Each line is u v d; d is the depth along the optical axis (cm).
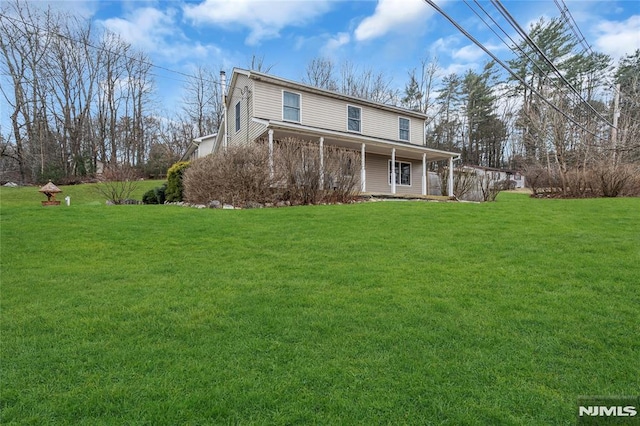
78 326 276
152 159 3016
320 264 439
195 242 554
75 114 2894
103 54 3028
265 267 430
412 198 1429
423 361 226
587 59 2133
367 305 313
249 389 198
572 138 1695
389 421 175
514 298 326
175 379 208
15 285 370
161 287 364
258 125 1303
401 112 1778
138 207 926
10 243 538
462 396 193
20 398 191
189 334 263
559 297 326
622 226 644
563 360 226
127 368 219
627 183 1300
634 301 315
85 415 179
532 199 1397
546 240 544
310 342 250
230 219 735
